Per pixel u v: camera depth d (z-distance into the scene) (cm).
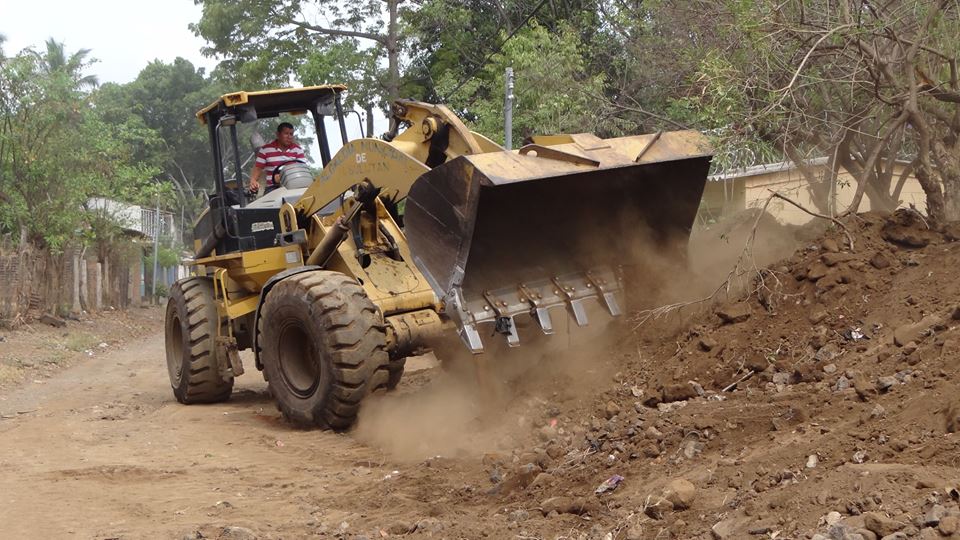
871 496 432
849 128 796
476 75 2734
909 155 910
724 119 775
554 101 1652
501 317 758
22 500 691
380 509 609
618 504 523
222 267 1123
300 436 884
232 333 1148
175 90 6159
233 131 1098
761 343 702
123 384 1448
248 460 803
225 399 1173
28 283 2155
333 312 866
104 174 2675
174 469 773
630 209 786
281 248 1048
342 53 2809
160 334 2562
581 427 678
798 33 775
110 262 3005
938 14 769
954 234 724
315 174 1144
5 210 2223
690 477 527
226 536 563
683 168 771
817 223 827
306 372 934
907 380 552
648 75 1450
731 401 638
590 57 2070
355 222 962
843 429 520
